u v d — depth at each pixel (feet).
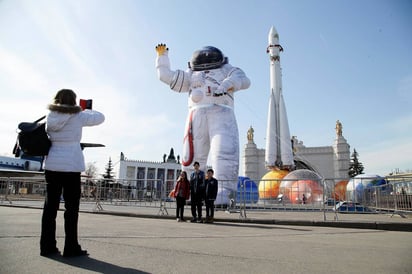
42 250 13.01
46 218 13.24
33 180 56.03
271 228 26.45
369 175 78.84
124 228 23.16
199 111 53.26
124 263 11.95
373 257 14.05
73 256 12.94
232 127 52.75
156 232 21.35
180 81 53.31
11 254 13.00
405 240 20.12
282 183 58.95
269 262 12.68
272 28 152.05
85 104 16.08
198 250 14.88
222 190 48.44
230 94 54.39
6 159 121.08
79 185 13.92
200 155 53.47
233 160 50.88
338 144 184.44
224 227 26.53
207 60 54.24
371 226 28.14
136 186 51.11
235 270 11.28
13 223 23.32
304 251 15.29
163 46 54.29
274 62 148.87
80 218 31.27
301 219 31.65
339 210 45.83
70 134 14.01
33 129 13.56
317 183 54.44
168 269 11.20
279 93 146.20
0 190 56.90
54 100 14.05
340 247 16.78
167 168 214.69
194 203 31.32
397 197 41.68
